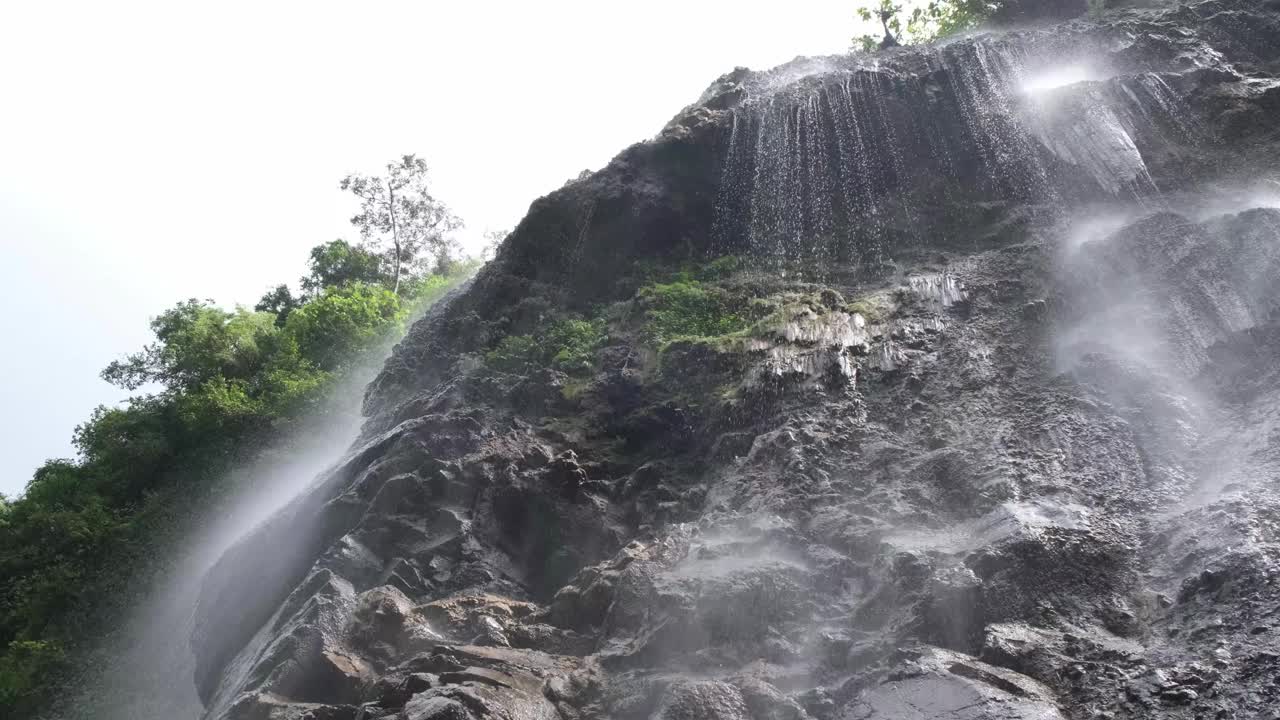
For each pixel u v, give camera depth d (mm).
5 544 33062
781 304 16984
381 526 14406
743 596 10117
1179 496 10648
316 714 10344
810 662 9484
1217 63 18953
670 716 8531
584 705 9578
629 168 20688
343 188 49969
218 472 31547
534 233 20938
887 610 9828
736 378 15398
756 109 20797
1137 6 22422
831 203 19484
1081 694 8211
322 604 12266
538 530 14297
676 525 12789
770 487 12578
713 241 20109
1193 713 7566
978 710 7926
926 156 19625
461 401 17078
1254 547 8953
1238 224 13680
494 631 11289
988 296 15414
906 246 18297
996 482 11156
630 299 18938
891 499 11531
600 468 15000
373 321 36656
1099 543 9977
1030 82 19859
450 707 8578
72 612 28641
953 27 26250
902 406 13562
